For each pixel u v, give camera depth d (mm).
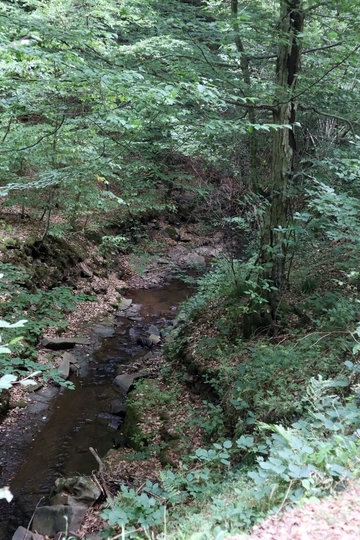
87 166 8242
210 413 6371
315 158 7418
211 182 10094
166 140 9031
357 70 7102
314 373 5164
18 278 9672
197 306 9344
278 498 2980
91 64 4750
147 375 8773
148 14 6586
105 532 4375
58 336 10023
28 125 10625
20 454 6512
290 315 7016
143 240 17062
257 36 6543
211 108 6613
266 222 7051
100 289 12867
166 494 4465
